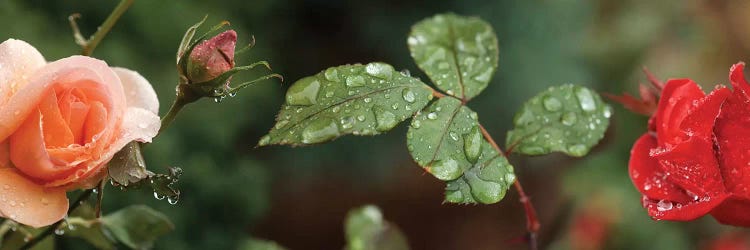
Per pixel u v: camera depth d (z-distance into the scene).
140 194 1.20
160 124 0.41
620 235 1.21
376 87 0.40
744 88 0.39
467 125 0.40
